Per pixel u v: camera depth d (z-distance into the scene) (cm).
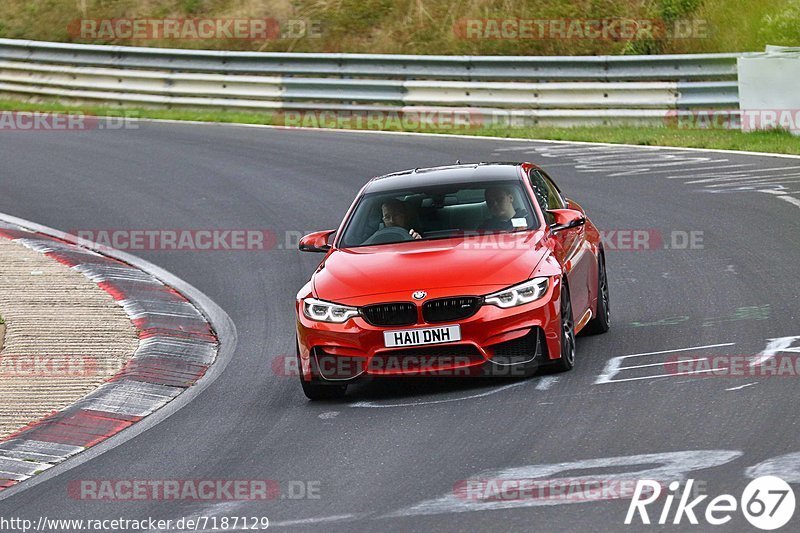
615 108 5450
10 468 1800
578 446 1562
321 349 1978
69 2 7756
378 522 1345
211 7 7550
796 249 2944
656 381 1869
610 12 6900
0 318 2716
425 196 2250
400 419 1823
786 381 1781
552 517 1293
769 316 2294
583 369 2016
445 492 1429
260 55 6128
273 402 2066
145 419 2056
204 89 6219
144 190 4450
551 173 4341
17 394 2173
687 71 5412
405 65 5881
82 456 1845
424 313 1923
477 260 1997
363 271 2034
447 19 7125
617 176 4231
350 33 7200
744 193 3775
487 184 2255
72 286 3039
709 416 1636
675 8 6825
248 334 2662
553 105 5547
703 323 2305
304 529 1353
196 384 2288
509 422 1720
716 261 2922
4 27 7694
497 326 1911
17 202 4316
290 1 7475
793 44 6356
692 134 5050
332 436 1775
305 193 4225
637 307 2559
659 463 1449
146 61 6341
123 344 2516
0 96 6712
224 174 4672
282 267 3309
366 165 4662
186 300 3006
